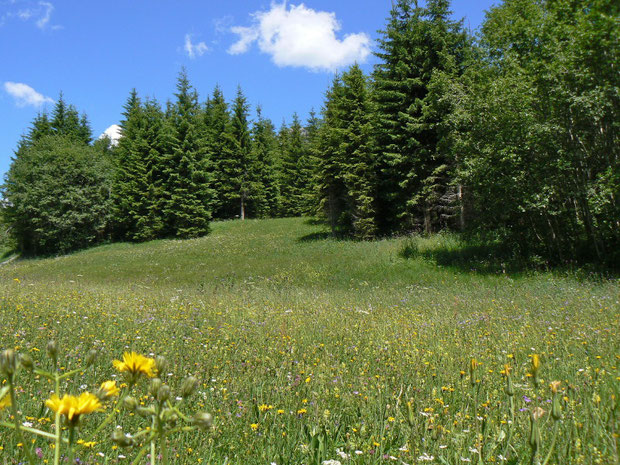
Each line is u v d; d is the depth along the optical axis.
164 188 43.94
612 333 5.50
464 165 16.92
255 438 2.74
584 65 14.18
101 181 46.62
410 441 2.47
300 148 56.03
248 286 17.56
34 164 46.06
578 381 3.43
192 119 46.75
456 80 18.42
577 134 14.93
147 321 7.20
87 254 38.31
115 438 1.04
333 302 11.08
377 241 26.50
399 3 25.31
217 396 3.55
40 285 13.61
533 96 14.99
